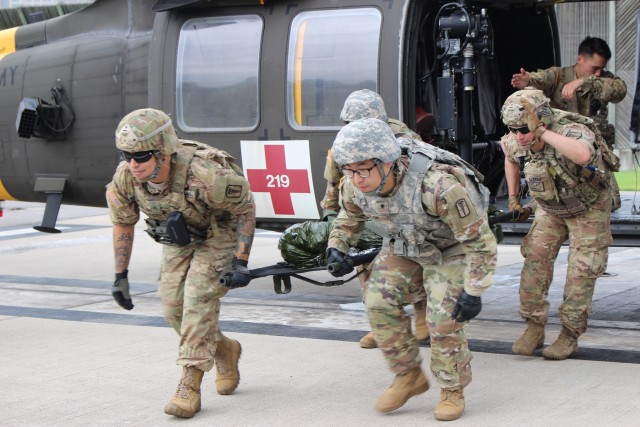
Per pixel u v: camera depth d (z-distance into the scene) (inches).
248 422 235.0
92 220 808.3
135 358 303.7
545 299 291.4
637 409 234.4
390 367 236.2
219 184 232.8
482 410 237.6
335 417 237.1
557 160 271.1
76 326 358.9
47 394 264.2
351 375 276.2
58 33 454.0
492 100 434.0
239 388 265.6
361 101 266.2
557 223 286.7
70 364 298.0
